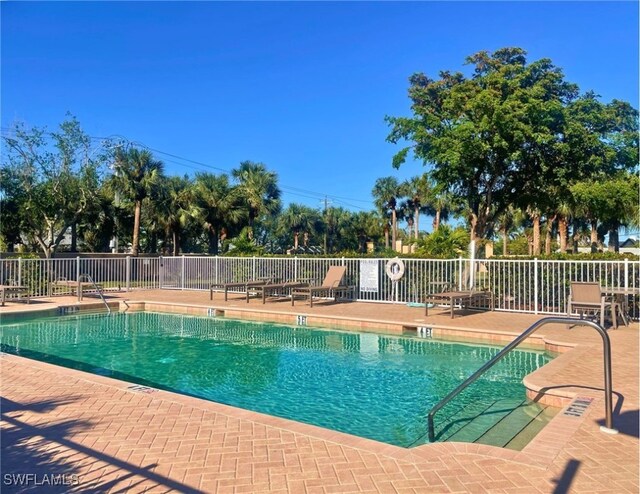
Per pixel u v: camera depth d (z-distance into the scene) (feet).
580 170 57.62
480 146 52.37
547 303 40.73
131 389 19.03
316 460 12.19
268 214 125.08
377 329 37.96
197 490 10.67
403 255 50.98
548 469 11.52
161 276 68.08
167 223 110.32
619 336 30.19
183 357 30.45
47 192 77.41
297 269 55.98
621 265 37.17
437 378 24.91
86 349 32.99
